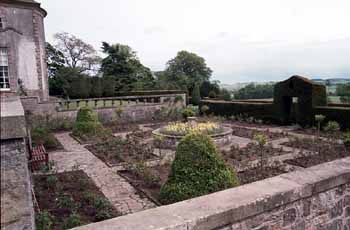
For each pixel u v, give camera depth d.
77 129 12.55
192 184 4.32
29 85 17.52
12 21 16.67
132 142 10.30
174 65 47.44
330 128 11.61
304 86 13.82
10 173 1.44
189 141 4.59
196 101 28.34
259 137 8.27
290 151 8.71
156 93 25.91
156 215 1.93
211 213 1.96
